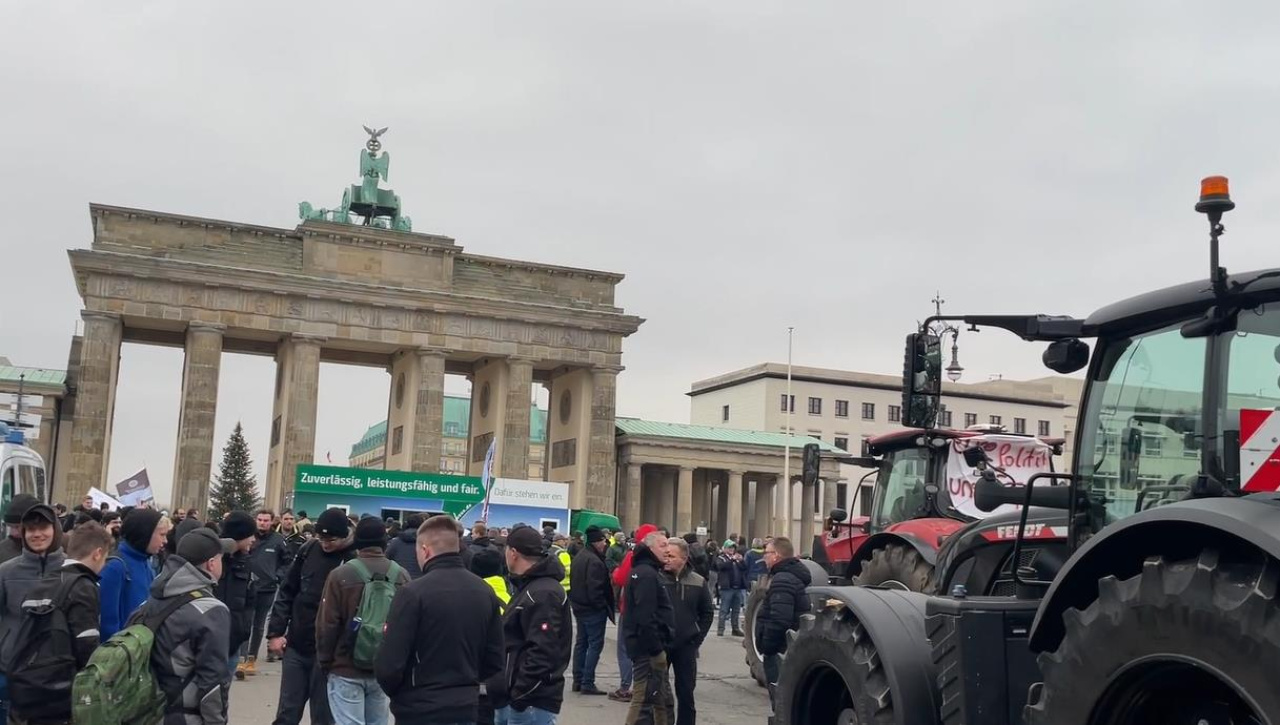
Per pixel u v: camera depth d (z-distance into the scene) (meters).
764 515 119.56
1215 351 7.37
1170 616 5.98
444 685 9.16
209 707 8.91
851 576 19.03
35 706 9.16
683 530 108.38
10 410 84.81
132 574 11.74
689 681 15.02
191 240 85.56
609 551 32.12
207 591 9.30
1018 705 8.41
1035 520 10.56
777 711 10.96
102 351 81.31
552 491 59.62
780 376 138.88
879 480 21.88
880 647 9.34
